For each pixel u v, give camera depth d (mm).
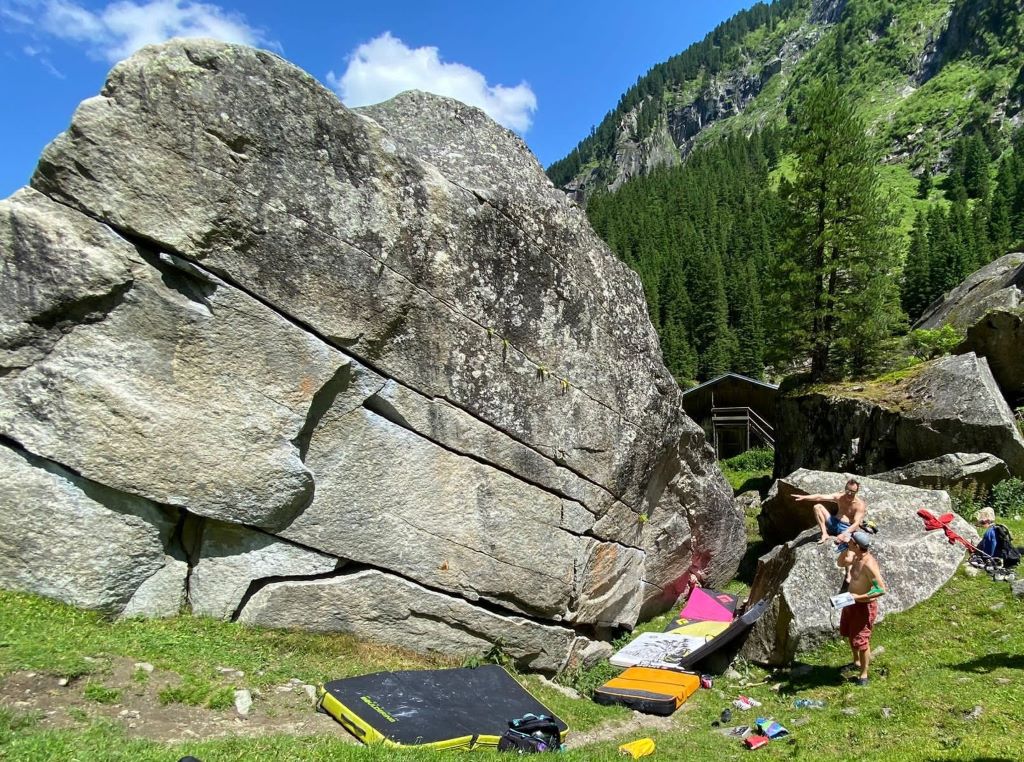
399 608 8828
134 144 6820
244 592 7953
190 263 7133
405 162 8484
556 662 10461
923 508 12086
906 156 130750
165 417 7148
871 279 27078
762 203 104000
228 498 7547
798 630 9891
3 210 6547
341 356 8055
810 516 15367
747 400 41812
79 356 6828
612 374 10797
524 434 9711
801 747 7188
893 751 6332
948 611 9953
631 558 12000
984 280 30453
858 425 19766
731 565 15586
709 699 9430
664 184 124625
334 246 7895
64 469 6895
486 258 9203
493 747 6770
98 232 6805
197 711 6223
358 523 8484
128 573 7254
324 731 6492
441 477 9047
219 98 7145
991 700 7191
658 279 84500
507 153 10156
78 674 6035
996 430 15477
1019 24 137875
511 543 9703
